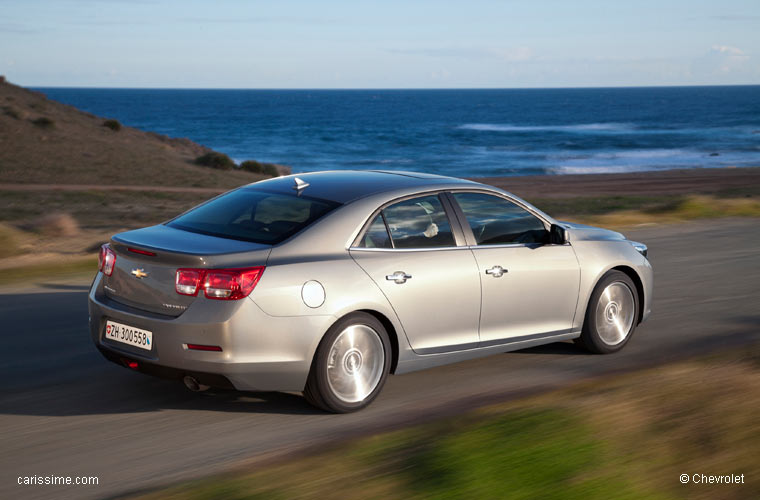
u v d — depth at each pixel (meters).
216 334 4.45
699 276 10.07
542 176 47.34
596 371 6.00
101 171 42.28
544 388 5.55
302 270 4.66
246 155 86.12
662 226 15.52
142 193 30.59
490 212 5.75
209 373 4.52
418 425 4.65
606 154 79.12
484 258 5.55
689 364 5.82
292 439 4.52
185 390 5.41
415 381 5.72
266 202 5.25
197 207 5.52
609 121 168.25
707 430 4.40
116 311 4.81
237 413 4.97
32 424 4.73
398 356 5.19
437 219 5.43
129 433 4.60
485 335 5.65
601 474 3.79
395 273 5.05
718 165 63.50
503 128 145.38
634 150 83.75
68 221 14.04
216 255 4.52
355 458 3.99
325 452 4.26
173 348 4.53
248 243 4.77
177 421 4.81
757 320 7.75
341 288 4.77
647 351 6.61
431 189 5.48
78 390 5.39
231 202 5.38
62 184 35.97
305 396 4.91
